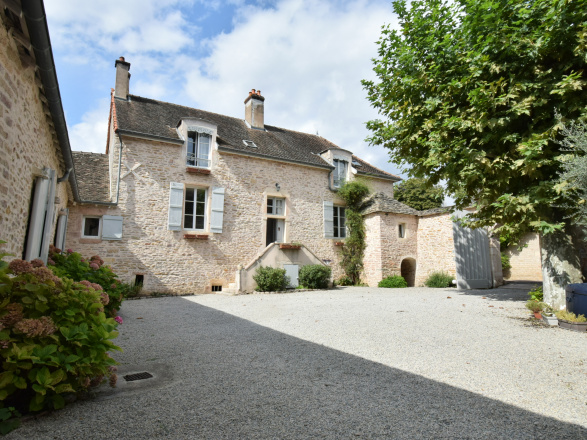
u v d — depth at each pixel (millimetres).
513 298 9586
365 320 6676
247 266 12445
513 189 7480
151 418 2680
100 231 11281
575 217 6414
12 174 4121
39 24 3330
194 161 13305
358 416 2732
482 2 6777
